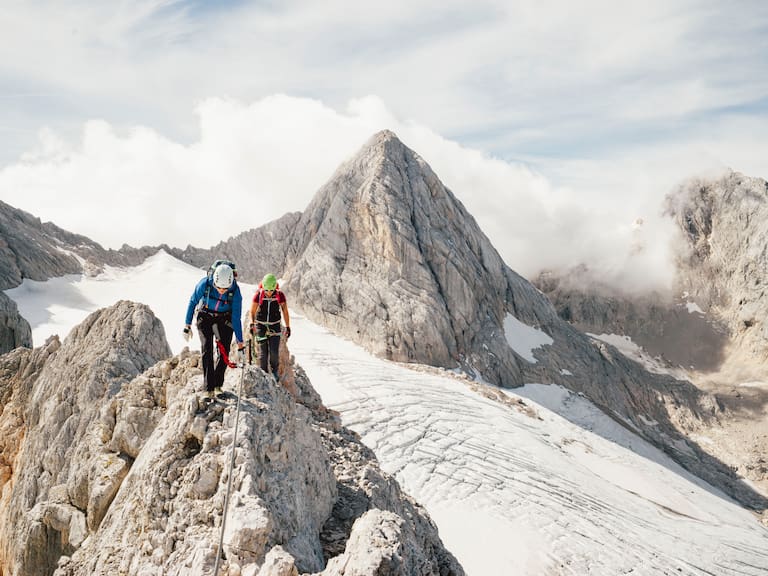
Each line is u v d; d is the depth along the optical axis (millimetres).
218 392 8461
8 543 18328
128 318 23312
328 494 9227
